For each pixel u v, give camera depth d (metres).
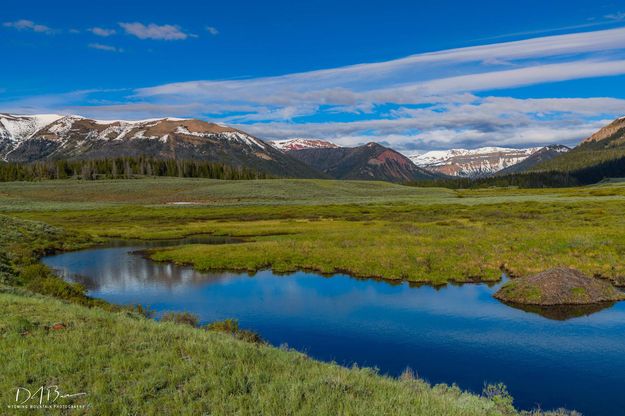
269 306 25.06
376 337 19.70
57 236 54.25
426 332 20.23
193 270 36.62
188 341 12.80
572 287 24.67
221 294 28.12
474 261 33.56
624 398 13.84
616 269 29.72
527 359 17.05
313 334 20.20
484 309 23.59
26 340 11.84
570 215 62.66
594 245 35.78
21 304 16.08
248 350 12.77
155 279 33.25
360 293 27.59
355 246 42.16
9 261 33.75
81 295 25.14
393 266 33.56
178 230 65.69
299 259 37.91
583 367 16.22
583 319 21.58
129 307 23.17
